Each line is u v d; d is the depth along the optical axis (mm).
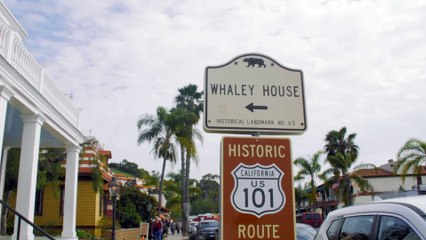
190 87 42594
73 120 16250
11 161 19469
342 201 41500
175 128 31484
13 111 12539
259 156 4910
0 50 10039
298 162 45031
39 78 12492
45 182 21938
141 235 23109
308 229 11688
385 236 4359
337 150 45344
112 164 89688
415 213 4086
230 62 5164
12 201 22375
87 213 24938
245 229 4695
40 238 15062
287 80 5199
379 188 50125
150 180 45844
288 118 5094
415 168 27531
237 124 5000
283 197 4824
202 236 28219
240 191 4789
